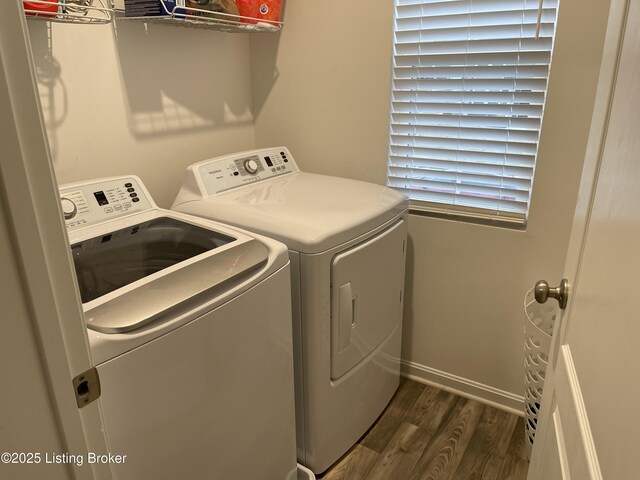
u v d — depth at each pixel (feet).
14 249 1.74
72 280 2.00
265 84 7.38
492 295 6.48
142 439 3.40
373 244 5.41
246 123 7.59
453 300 6.79
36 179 1.77
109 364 3.06
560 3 5.07
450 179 6.39
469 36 5.75
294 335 5.10
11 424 1.87
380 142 6.69
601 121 2.51
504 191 6.04
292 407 5.04
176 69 6.21
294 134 7.39
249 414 4.38
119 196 5.03
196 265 3.90
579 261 2.67
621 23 2.29
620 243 1.90
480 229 6.28
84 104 5.26
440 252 6.67
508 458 5.99
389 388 6.77
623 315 1.76
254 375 4.33
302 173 7.02
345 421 5.86
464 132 6.11
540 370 5.57
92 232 4.60
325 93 6.90
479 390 6.99
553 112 5.42
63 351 1.99
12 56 1.63
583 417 2.17
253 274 4.10
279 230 4.83
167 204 6.52
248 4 5.94
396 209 5.78
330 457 5.79
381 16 6.14
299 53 6.92
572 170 5.50
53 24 4.83
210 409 3.91
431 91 6.14
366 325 5.72
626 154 1.94
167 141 6.31
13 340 1.80
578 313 2.53
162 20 5.20
